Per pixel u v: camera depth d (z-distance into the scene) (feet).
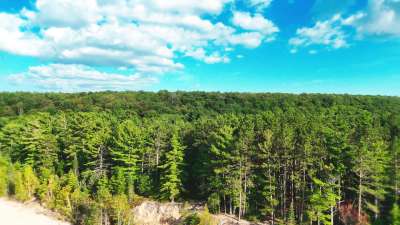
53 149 270.05
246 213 199.72
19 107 495.00
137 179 236.02
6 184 269.85
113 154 241.96
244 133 197.67
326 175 173.99
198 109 471.62
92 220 202.69
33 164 274.98
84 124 274.36
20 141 287.89
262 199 200.23
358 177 179.01
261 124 222.48
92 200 222.89
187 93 554.05
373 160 166.30
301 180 189.06
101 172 242.58
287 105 441.27
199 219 193.67
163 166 219.41
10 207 244.83
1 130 357.41
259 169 201.05
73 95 575.79
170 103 517.55
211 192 216.54
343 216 172.96
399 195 170.50
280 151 188.75
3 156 294.66
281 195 192.85
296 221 182.91
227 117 307.37
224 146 199.72
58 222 219.20
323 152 175.83
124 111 467.52
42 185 247.50
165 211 213.66
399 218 158.61
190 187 234.58
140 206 219.00
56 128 299.79
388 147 193.06
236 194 191.93
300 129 203.92
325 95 483.92
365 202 170.19
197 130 243.81
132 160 233.55
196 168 228.02
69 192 233.14
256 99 492.54
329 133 188.96
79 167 262.06
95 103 518.37
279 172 198.49
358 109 367.04
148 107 492.54
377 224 165.99
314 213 171.22
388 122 284.82
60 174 264.72
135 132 244.42
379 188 168.96
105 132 271.08
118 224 199.62
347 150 176.24
